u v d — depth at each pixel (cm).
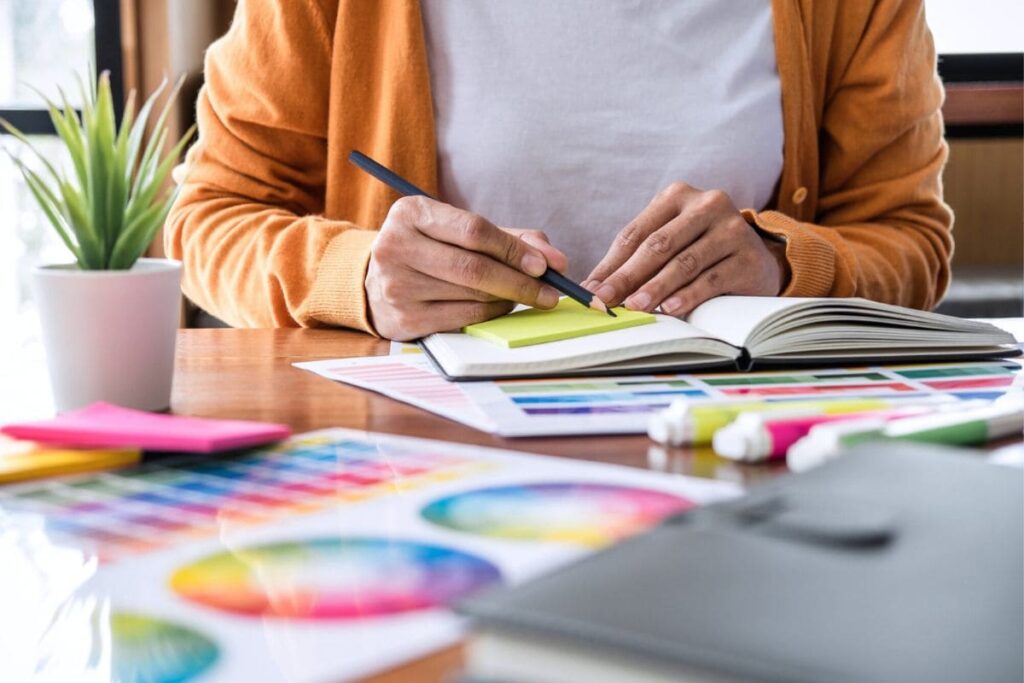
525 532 46
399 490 53
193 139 252
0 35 252
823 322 87
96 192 73
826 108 149
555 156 138
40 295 71
